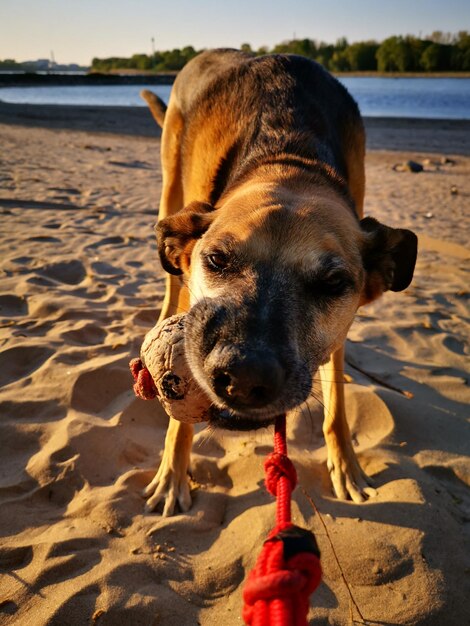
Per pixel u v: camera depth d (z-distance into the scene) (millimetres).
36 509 394
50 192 1315
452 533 382
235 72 600
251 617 189
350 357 628
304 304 351
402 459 461
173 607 323
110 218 1134
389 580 345
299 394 320
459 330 719
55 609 313
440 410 536
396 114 4641
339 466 442
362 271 418
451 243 1078
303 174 456
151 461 457
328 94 583
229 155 537
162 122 854
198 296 378
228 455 462
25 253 872
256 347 296
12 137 2416
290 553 200
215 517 399
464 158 2301
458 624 325
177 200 686
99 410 505
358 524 383
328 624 317
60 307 671
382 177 1814
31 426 467
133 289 771
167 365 338
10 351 562
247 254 358
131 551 358
